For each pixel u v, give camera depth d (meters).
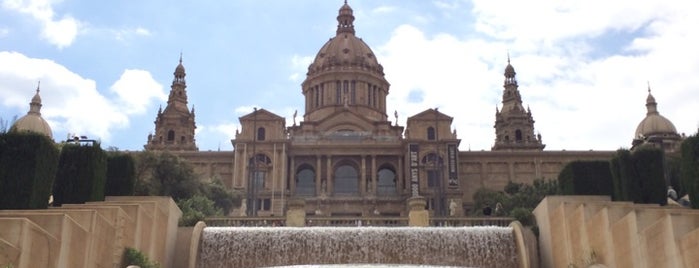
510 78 153.50
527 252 38.59
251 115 119.50
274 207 111.81
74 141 45.53
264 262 39.94
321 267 34.09
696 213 27.69
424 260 39.97
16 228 22.86
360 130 131.12
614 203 36.09
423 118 122.38
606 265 32.31
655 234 27.81
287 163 117.56
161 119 138.00
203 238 40.47
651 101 138.88
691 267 25.16
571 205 37.12
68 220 26.20
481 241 40.28
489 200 93.25
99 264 29.48
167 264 38.84
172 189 76.75
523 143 142.00
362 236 40.44
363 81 142.62
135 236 33.62
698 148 37.34
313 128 130.50
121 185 46.34
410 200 49.56
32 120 124.19
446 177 116.00
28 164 35.84
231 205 91.75
